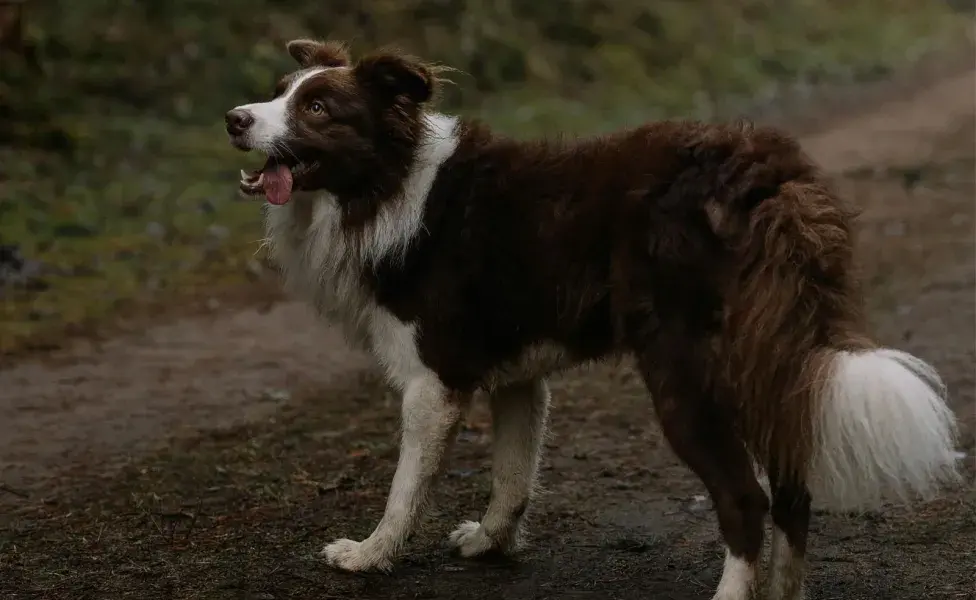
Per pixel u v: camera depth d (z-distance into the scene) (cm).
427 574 478
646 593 455
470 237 449
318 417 710
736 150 410
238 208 1213
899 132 1581
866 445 366
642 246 417
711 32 2108
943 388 391
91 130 1332
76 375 790
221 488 593
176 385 771
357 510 559
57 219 1115
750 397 396
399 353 463
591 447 646
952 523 513
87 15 1527
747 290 396
